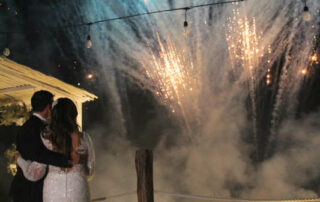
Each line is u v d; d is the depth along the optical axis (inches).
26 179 110.8
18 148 108.3
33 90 222.5
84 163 109.8
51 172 105.6
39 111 115.2
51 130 105.3
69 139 105.1
